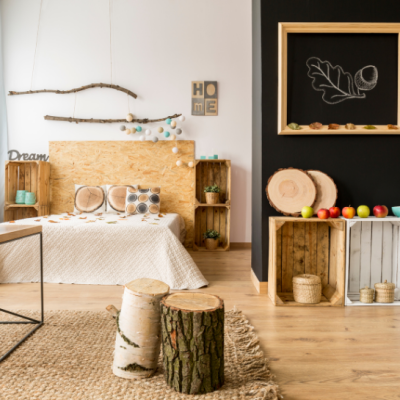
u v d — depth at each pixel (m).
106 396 1.33
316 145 2.67
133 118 4.84
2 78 4.79
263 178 2.68
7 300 2.50
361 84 2.64
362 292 2.45
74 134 4.84
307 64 2.64
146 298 1.44
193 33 4.79
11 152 4.84
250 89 4.82
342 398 1.36
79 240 2.96
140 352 1.44
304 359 1.66
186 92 4.82
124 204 4.42
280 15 2.63
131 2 4.78
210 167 4.86
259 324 2.09
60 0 4.80
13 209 4.80
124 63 4.81
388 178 2.67
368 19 2.60
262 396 1.33
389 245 2.64
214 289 2.85
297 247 2.70
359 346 1.80
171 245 2.94
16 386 1.39
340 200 2.68
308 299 2.41
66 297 2.58
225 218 4.84
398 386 1.44
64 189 4.84
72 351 1.70
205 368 1.34
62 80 4.84
